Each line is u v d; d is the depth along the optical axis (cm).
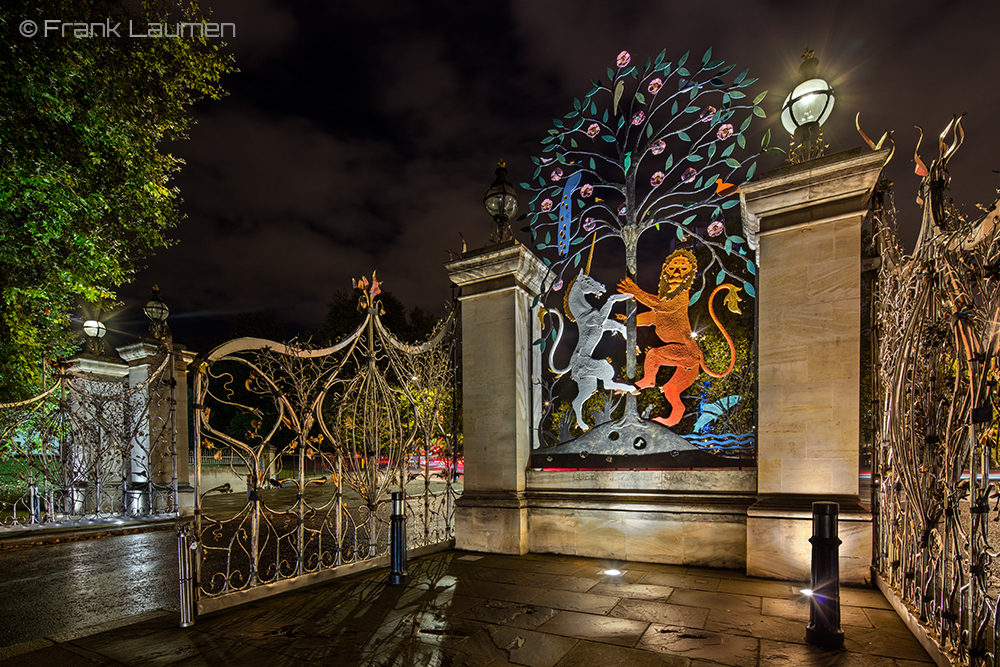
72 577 673
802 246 570
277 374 575
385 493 687
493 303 758
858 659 349
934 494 363
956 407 328
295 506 561
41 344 1138
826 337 551
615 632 404
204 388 487
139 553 838
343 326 2562
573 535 682
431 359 800
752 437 623
